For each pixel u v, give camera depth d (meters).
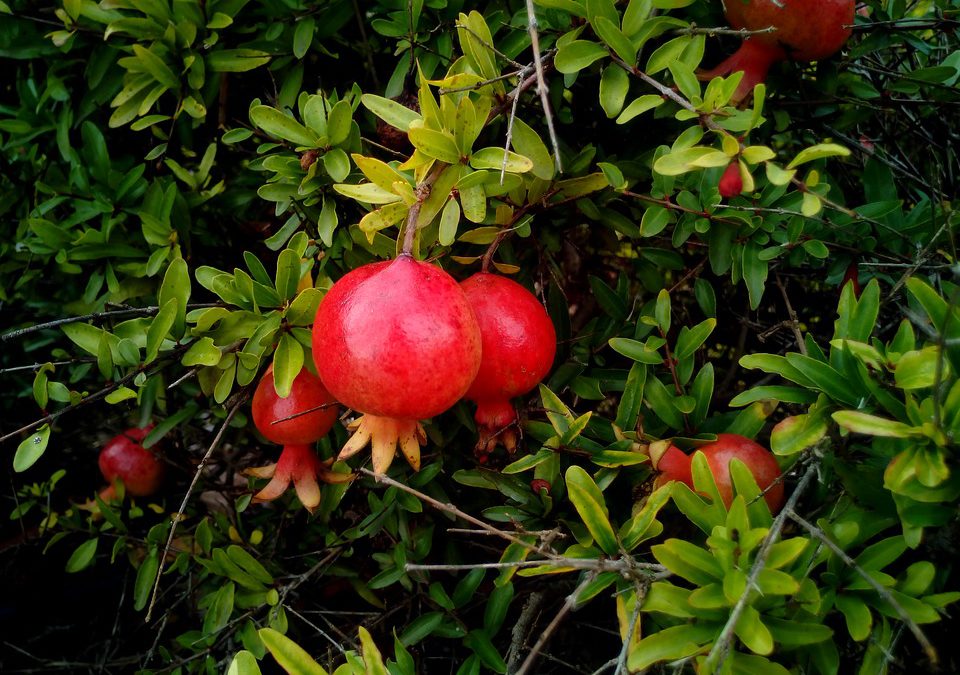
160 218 0.64
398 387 0.44
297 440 0.56
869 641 0.47
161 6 0.62
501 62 0.59
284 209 0.59
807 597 0.46
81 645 0.79
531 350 0.50
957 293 0.44
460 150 0.50
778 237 0.57
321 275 0.60
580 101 0.64
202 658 0.67
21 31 0.66
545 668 0.67
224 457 0.73
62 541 0.79
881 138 0.68
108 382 0.57
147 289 0.66
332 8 0.63
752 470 0.52
